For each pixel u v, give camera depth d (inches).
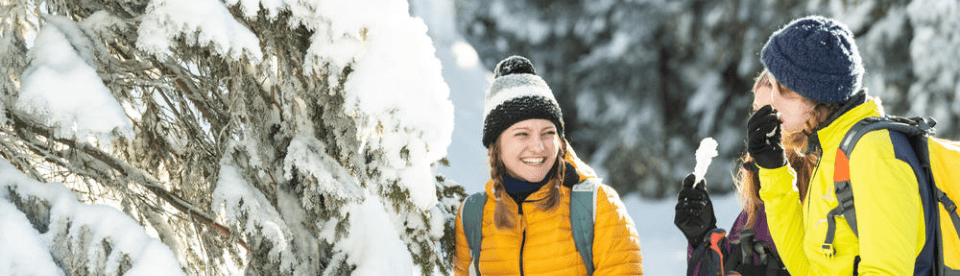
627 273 83.9
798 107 72.2
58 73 72.3
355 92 79.0
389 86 79.3
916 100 443.2
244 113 82.9
